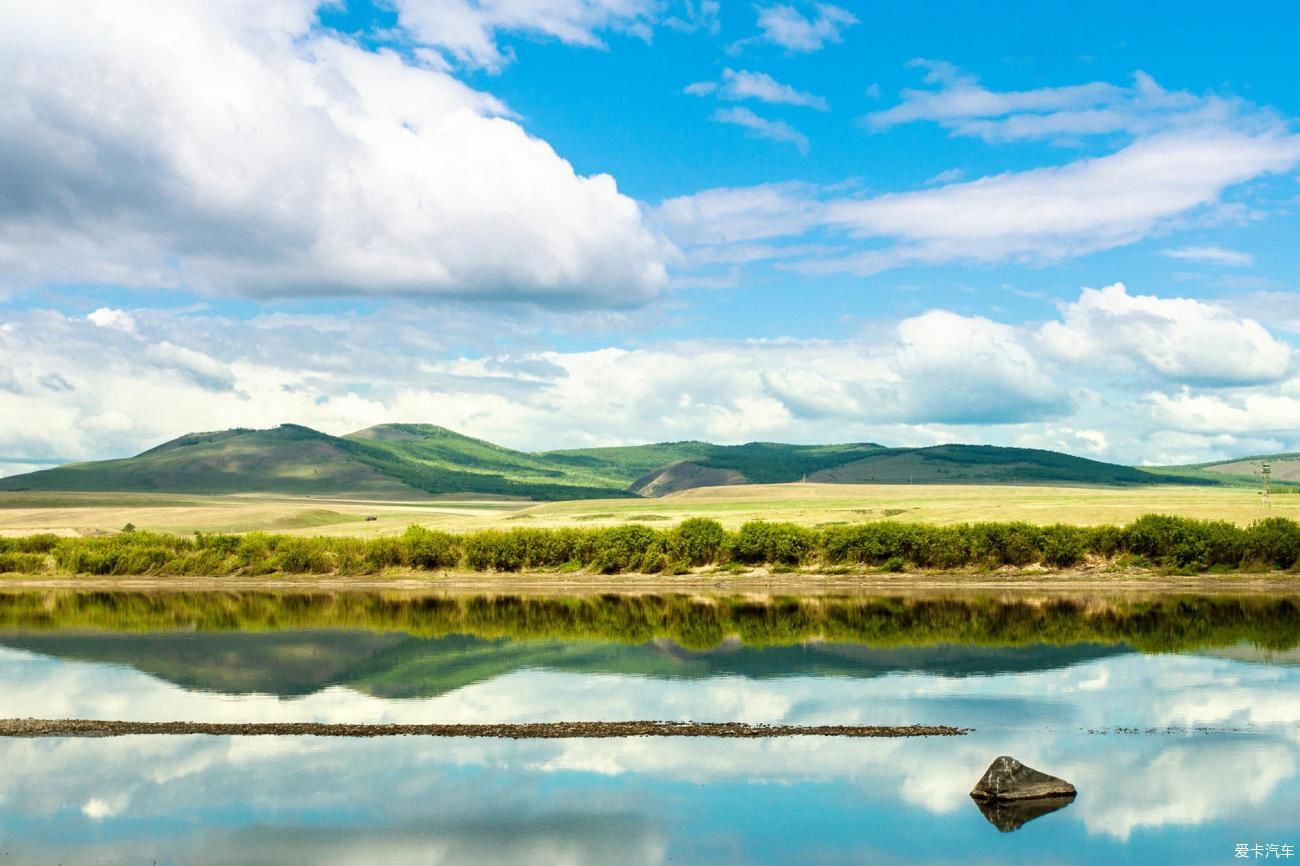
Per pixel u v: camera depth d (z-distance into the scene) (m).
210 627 72.44
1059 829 29.89
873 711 43.78
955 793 32.88
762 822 30.48
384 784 33.91
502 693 48.25
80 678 52.59
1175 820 30.42
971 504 160.50
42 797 32.84
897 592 92.44
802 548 108.06
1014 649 59.53
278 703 46.31
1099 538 101.38
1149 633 65.12
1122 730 40.06
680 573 107.88
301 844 28.94
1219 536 97.62
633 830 29.77
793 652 59.44
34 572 117.62
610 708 44.84
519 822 30.53
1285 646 59.62
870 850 28.36
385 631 69.81
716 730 40.31
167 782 34.28
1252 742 38.22
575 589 100.88
